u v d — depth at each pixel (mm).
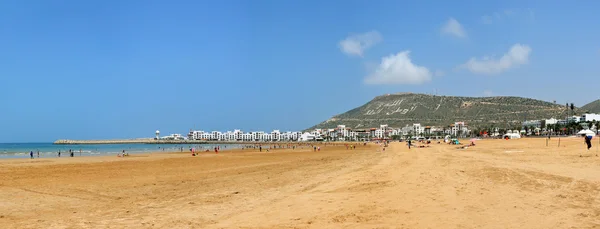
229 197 18312
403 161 38375
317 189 19609
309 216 12578
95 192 21469
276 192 19469
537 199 13594
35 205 17062
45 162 54188
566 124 180875
